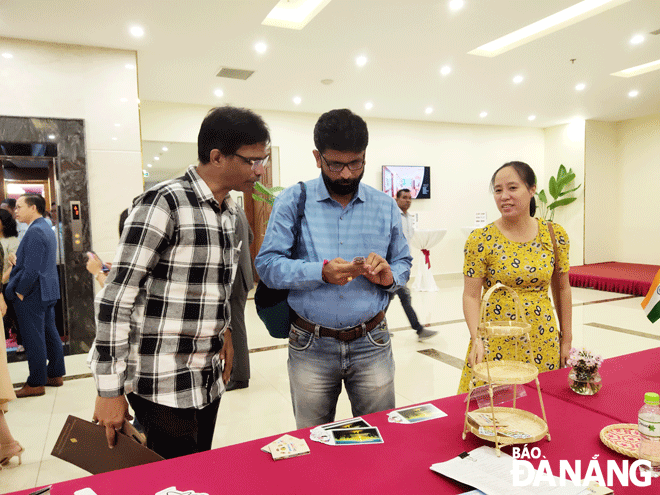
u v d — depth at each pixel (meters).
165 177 13.02
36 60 4.12
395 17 3.88
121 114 4.42
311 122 7.41
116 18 3.73
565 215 9.15
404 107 7.12
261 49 4.52
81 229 4.26
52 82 4.18
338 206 1.48
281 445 1.04
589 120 8.69
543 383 1.46
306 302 1.43
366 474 0.94
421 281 7.26
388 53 4.72
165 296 1.14
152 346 1.14
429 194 8.28
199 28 3.99
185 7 3.57
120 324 1.07
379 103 6.82
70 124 4.20
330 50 4.59
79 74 4.26
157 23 3.86
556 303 1.85
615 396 1.33
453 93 6.36
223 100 6.45
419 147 8.27
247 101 6.53
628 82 6.07
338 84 5.76
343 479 0.92
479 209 8.87
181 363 1.17
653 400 0.95
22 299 3.00
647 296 1.58
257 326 4.99
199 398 1.19
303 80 5.57
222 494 0.87
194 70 5.11
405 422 1.18
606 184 9.04
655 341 4.17
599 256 9.05
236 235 1.32
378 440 1.08
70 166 4.21
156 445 1.20
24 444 2.42
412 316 4.23
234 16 3.77
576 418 1.19
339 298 1.41
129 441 1.03
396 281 1.46
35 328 3.06
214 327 1.21
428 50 4.67
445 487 0.89
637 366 1.61
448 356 3.76
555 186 8.88
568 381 1.42
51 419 2.73
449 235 8.64
